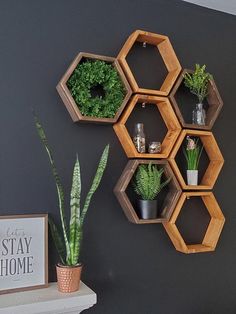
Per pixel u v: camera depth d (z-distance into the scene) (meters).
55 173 1.34
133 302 1.62
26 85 1.46
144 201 1.54
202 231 1.83
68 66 1.55
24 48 1.47
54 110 1.50
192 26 1.90
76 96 1.46
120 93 1.53
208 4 1.92
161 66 1.77
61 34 1.55
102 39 1.63
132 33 1.69
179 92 1.81
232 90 2.01
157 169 1.66
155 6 1.79
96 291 1.53
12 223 1.36
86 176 1.55
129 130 1.67
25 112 1.45
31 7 1.49
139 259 1.65
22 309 1.18
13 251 1.35
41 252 1.40
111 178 1.60
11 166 1.41
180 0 1.87
